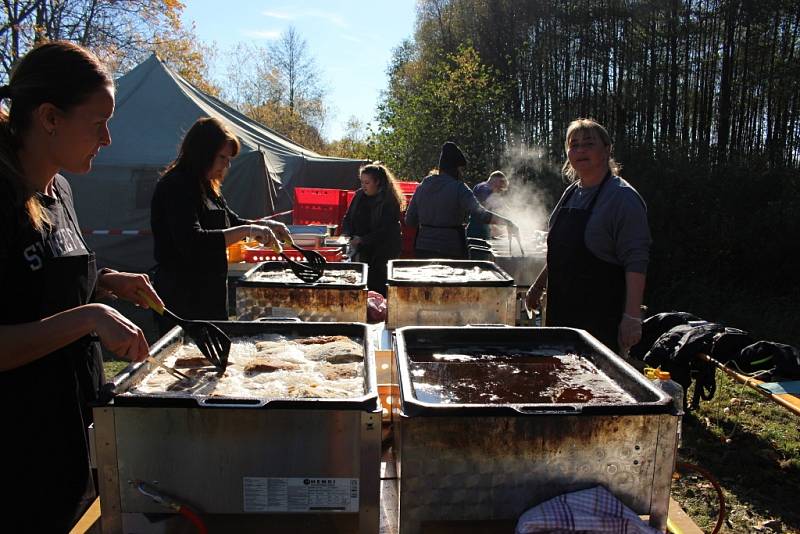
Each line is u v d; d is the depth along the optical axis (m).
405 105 15.26
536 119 17.95
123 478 1.12
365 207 4.97
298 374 1.41
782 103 12.14
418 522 1.13
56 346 1.13
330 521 1.18
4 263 1.15
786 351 3.52
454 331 1.67
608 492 1.12
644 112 15.42
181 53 19.34
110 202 7.53
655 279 8.28
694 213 8.59
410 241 6.34
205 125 2.44
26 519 1.25
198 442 1.11
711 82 14.33
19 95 1.15
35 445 1.25
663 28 15.18
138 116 8.02
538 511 1.08
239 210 8.02
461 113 14.09
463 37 21.47
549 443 1.11
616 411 1.11
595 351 1.56
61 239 1.33
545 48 18.64
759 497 3.34
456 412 1.08
